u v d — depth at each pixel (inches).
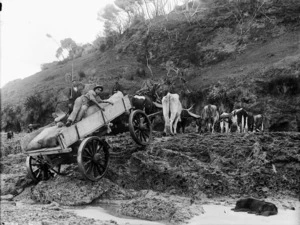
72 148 443.5
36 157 483.5
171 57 1747.0
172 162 470.0
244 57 1493.6
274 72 1119.0
